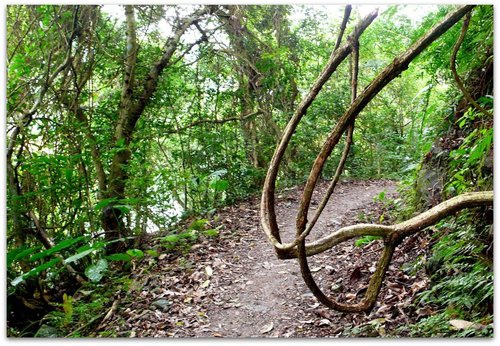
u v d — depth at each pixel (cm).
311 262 426
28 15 489
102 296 386
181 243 499
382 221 484
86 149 515
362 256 402
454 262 287
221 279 407
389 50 620
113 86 630
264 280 399
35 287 408
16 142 438
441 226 332
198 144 727
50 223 489
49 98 489
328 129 876
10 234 441
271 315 334
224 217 607
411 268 337
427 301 275
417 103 536
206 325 328
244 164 768
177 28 618
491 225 270
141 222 551
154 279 413
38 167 438
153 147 727
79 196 484
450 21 138
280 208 647
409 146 894
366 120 980
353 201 657
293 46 834
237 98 792
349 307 158
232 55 737
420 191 421
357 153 951
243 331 314
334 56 161
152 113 647
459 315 242
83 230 488
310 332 296
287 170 835
